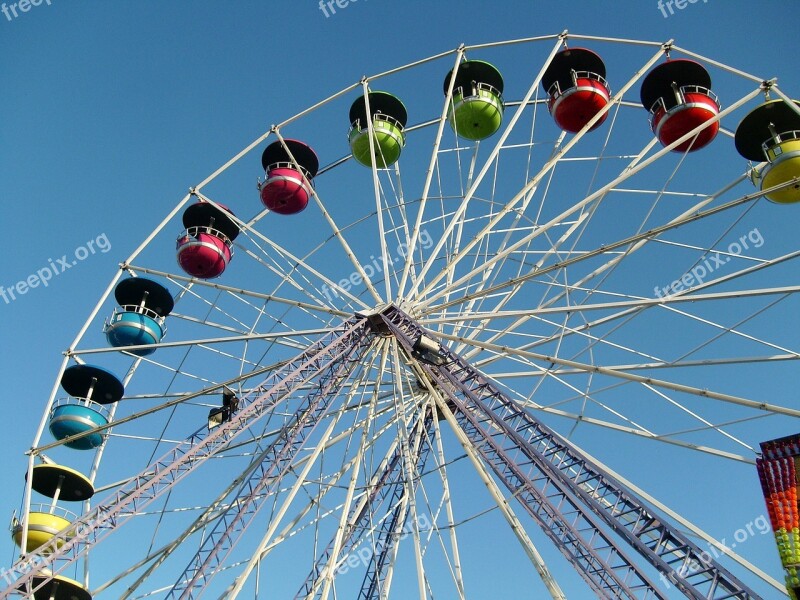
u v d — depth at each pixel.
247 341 23.12
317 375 19.75
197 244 25.97
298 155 27.27
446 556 19.16
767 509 15.42
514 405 16.88
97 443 23.45
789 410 17.64
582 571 13.63
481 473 17.52
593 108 24.09
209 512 19.42
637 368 19.77
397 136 26.44
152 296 25.55
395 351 21.80
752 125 21.39
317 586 20.06
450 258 24.41
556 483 14.91
